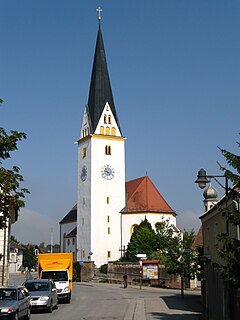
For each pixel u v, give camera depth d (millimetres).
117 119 90625
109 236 85312
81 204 88312
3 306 20719
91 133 87875
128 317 25250
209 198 34656
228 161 14148
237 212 14219
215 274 18859
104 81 91062
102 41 92312
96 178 86688
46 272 35969
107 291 50125
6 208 18250
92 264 80812
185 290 50656
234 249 13891
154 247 74750
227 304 16578
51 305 28359
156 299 37406
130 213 86250
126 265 69750
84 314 27094
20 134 18250
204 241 31578
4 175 17609
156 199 88562
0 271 38938
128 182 96688
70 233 108750
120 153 89062
